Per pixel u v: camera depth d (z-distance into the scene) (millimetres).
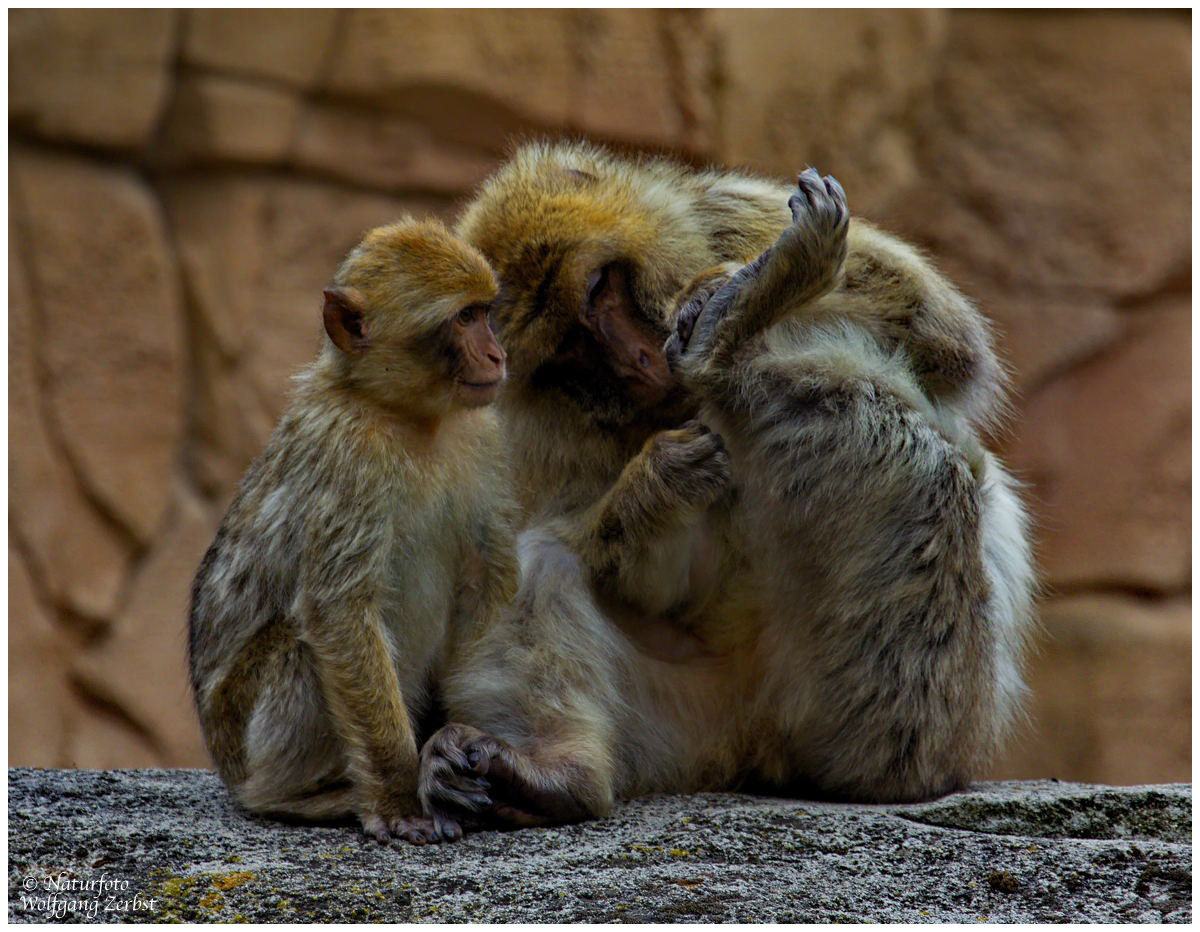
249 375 25703
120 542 25406
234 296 25719
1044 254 27500
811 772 10492
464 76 25359
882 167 27328
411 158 26031
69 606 24938
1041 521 27000
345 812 9492
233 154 25578
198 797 10508
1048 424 27250
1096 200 27609
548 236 10805
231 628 10000
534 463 11047
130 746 25156
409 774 9273
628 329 10867
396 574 9641
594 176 11352
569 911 7926
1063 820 10070
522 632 10070
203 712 10281
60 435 24984
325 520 9305
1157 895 8352
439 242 9781
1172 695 26703
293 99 25703
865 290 10812
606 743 9883
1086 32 27984
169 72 25547
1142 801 10188
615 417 10945
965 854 8922
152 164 25875
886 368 10445
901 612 10008
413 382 9539
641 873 8492
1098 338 27422
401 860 8734
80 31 25188
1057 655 26891
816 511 10023
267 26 25531
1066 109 27766
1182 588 27250
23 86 25000
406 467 9516
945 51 27812
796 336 10531
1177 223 27547
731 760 10539
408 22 25359
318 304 26031
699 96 26172
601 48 25906
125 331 25422
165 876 8523
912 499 9969
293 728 9562
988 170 27594
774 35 26672
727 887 8289
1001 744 11430
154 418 25531
